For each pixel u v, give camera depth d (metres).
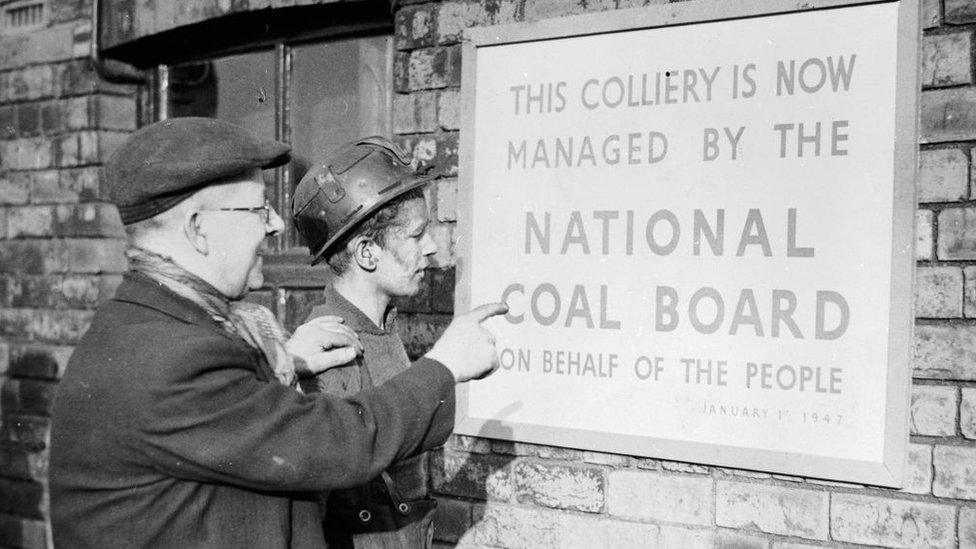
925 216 1.98
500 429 2.46
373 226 1.90
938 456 1.96
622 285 2.29
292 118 3.15
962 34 1.94
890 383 1.97
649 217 2.25
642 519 2.31
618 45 2.30
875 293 1.99
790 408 2.08
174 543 1.38
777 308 2.09
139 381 1.36
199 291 1.49
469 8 2.55
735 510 2.19
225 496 1.43
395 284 1.94
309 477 1.40
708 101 2.18
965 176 1.94
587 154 2.34
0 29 3.69
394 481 1.91
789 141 2.08
